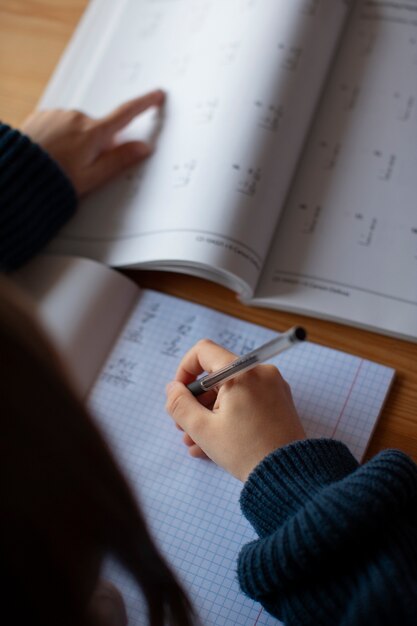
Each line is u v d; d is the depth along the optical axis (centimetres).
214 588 55
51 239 70
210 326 65
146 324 66
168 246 64
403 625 44
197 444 56
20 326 33
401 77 71
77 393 38
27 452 31
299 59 69
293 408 56
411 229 65
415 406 60
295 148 68
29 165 67
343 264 64
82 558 35
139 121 74
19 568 30
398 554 46
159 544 57
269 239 65
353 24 74
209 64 72
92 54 80
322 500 47
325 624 46
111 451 41
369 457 58
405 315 62
